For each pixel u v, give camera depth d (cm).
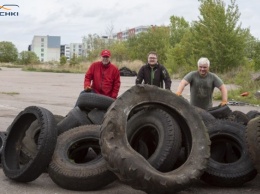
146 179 557
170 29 9300
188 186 588
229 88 2841
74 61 7106
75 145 698
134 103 642
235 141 687
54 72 5925
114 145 591
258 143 616
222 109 814
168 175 575
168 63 5522
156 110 651
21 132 723
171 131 616
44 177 699
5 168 684
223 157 708
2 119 1334
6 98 2073
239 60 4475
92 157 755
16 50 12988
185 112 655
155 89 658
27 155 696
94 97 774
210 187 660
